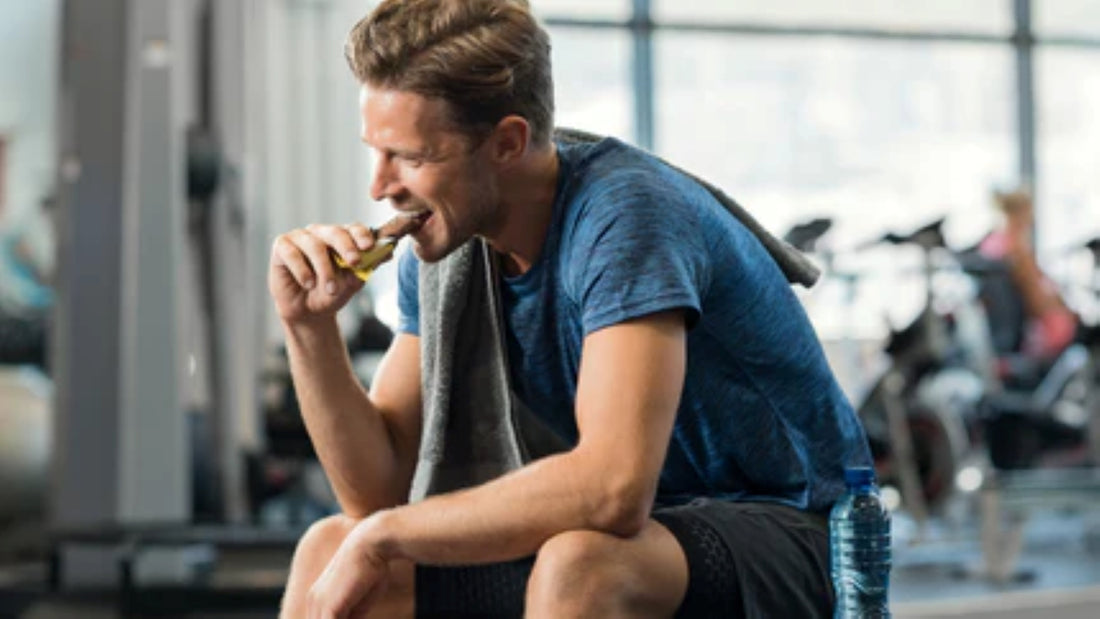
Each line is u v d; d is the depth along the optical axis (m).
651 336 1.54
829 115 9.32
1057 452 6.35
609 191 1.61
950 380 6.84
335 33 8.01
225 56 5.95
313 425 1.83
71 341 5.34
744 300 1.70
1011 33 9.54
